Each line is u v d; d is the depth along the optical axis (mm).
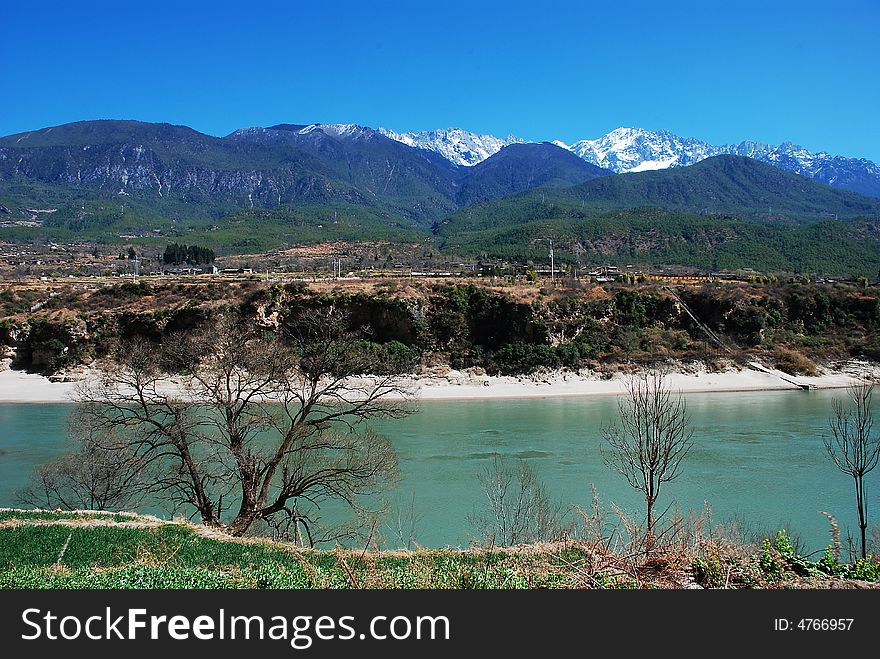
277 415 33781
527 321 74938
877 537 23812
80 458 27438
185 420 26297
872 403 56344
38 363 71438
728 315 78938
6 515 22500
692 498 30406
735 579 13594
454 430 47531
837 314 81562
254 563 17094
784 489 31891
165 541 18828
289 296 75312
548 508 25844
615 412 54656
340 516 28375
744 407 56500
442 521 27359
